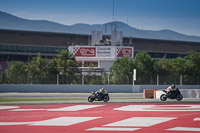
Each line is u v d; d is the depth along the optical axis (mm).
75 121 50094
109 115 57188
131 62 165875
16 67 176750
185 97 101312
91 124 47250
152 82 141250
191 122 49344
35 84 127625
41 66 162500
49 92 127750
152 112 61688
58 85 129500
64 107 70188
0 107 69812
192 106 73625
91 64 187625
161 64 185875
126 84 139250
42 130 42250
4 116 55594
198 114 58969
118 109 66625
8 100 86812
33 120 51062
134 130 42344
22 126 45250
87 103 79562
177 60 197500
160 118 53625
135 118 53469
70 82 133000
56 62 165125
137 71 165875
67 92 129625
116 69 162875
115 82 138375
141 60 177000
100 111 63125
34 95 109562
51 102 80812
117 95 115000
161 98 88812
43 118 53281
